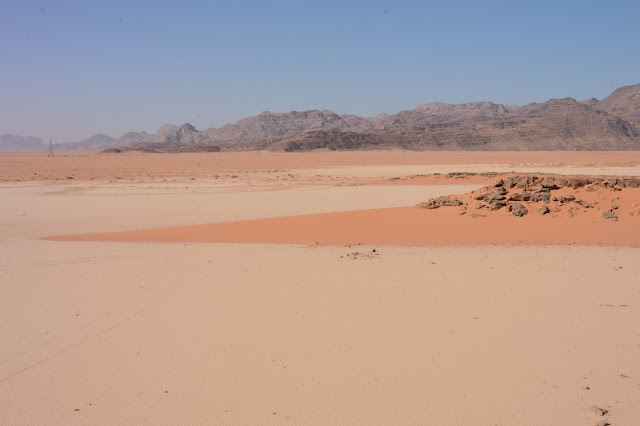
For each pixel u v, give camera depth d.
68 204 49.00
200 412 9.10
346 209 43.97
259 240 27.52
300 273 19.30
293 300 15.70
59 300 16.05
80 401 9.56
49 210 44.50
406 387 9.93
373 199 51.69
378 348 11.82
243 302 15.58
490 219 29.88
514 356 11.28
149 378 10.45
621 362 10.91
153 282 18.20
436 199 34.06
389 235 27.78
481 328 13.02
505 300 15.41
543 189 33.03
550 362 10.95
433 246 24.98
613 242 24.84
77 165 138.62
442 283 17.52
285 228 30.53
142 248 25.48
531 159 182.00
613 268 19.44
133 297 16.28
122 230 33.38
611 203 30.17
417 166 134.00
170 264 21.28
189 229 31.48
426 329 13.00
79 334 12.99
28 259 22.75
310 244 26.03
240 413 9.05
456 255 22.55
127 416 9.00
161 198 54.41
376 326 13.28
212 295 16.39
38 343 12.41
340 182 76.38
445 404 9.27
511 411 9.02
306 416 8.93
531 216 29.75
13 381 10.39
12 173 99.12
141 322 13.84
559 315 13.96
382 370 10.67
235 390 9.91
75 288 17.50
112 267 20.84
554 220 28.95
